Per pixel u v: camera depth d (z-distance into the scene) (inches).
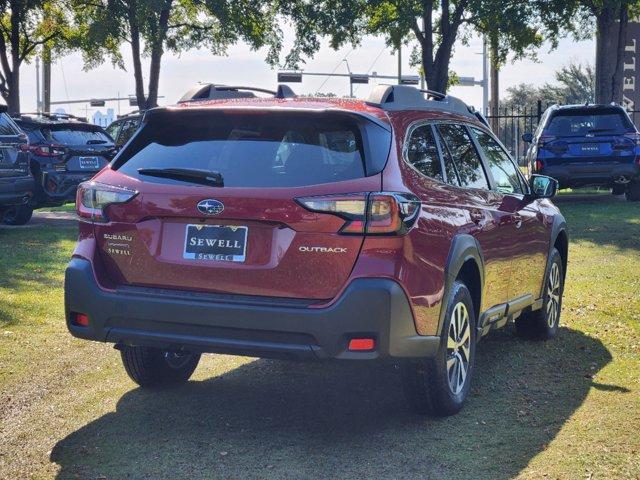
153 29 1040.2
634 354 274.2
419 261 187.8
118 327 192.7
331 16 1085.1
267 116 192.9
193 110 195.8
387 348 181.2
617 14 1080.8
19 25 1235.9
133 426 203.5
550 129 733.3
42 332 297.1
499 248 238.5
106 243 195.8
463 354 216.2
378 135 190.7
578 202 790.5
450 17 1105.4
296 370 254.8
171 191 189.0
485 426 204.1
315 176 183.5
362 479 172.1
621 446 188.7
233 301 183.0
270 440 193.9
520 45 1093.1
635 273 425.4
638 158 717.9
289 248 181.2
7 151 518.3
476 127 254.2
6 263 438.6
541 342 294.0
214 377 246.7
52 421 207.3
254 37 1128.2
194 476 173.3
